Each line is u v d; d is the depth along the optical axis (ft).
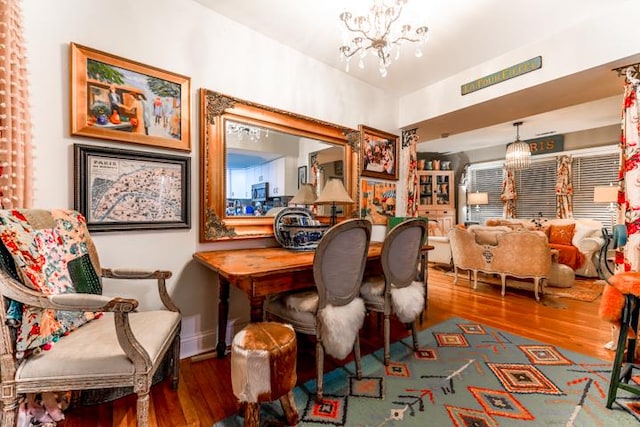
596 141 18.22
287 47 8.50
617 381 4.87
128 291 6.03
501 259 12.00
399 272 6.63
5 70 4.11
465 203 25.25
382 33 7.16
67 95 5.26
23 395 3.51
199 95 6.82
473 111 10.46
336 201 8.20
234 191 7.36
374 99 11.22
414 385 5.61
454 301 11.18
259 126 7.79
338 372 6.12
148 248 6.16
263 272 4.87
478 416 4.73
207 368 6.23
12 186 4.23
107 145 5.66
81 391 4.87
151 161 6.15
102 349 3.70
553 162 20.13
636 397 5.16
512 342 7.52
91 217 5.45
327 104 9.59
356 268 5.59
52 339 3.78
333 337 5.19
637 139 6.90
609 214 17.61
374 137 11.05
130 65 5.87
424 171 24.52
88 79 5.43
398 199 12.25
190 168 6.67
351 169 10.18
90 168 5.46
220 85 7.18
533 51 8.39
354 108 10.46
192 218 6.76
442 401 5.12
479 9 6.97
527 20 7.39
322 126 9.22
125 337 3.54
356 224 5.22
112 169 5.70
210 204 6.94
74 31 5.34
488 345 7.36
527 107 10.05
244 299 7.73
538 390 5.43
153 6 6.22
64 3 5.23
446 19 7.32
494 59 9.27
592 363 6.41
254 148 7.76
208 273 7.02
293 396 5.06
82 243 4.76
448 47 8.62
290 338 4.42
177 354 5.36
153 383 5.54
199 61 6.85
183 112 6.52
